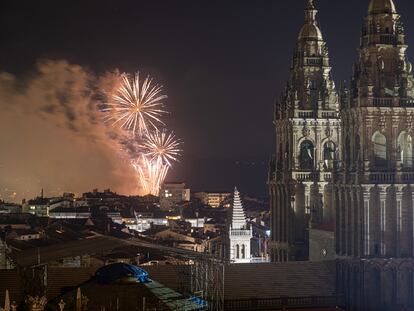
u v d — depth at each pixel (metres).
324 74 189.00
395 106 150.75
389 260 149.62
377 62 152.88
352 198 152.25
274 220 192.38
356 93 153.25
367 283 149.25
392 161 151.00
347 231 154.25
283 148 188.75
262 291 148.62
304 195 184.38
